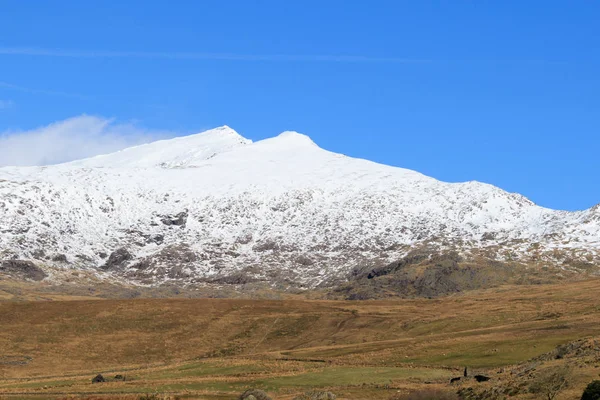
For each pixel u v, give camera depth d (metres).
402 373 103.12
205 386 100.69
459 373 99.62
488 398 74.31
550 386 71.06
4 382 122.31
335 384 97.50
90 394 96.44
